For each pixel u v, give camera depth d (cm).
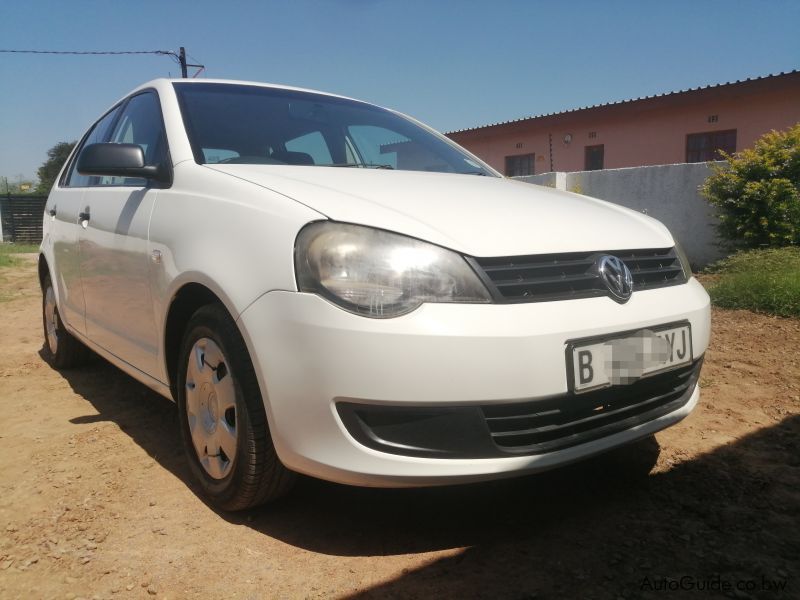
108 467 281
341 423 193
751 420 331
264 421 214
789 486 257
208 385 238
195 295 249
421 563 206
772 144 847
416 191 242
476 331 189
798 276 615
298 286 196
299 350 194
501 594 189
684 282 259
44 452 299
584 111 1527
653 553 210
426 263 195
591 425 217
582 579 196
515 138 1758
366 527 229
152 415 352
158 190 275
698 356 250
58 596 191
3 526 232
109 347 334
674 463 281
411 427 192
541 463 201
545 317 200
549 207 254
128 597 190
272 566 205
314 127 325
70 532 226
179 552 213
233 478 224
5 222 2048
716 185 863
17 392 399
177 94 308
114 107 389
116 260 301
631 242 246
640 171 995
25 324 639
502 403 193
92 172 271
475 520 234
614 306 218
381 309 189
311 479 266
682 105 1374
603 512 239
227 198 232
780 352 456
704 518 233
